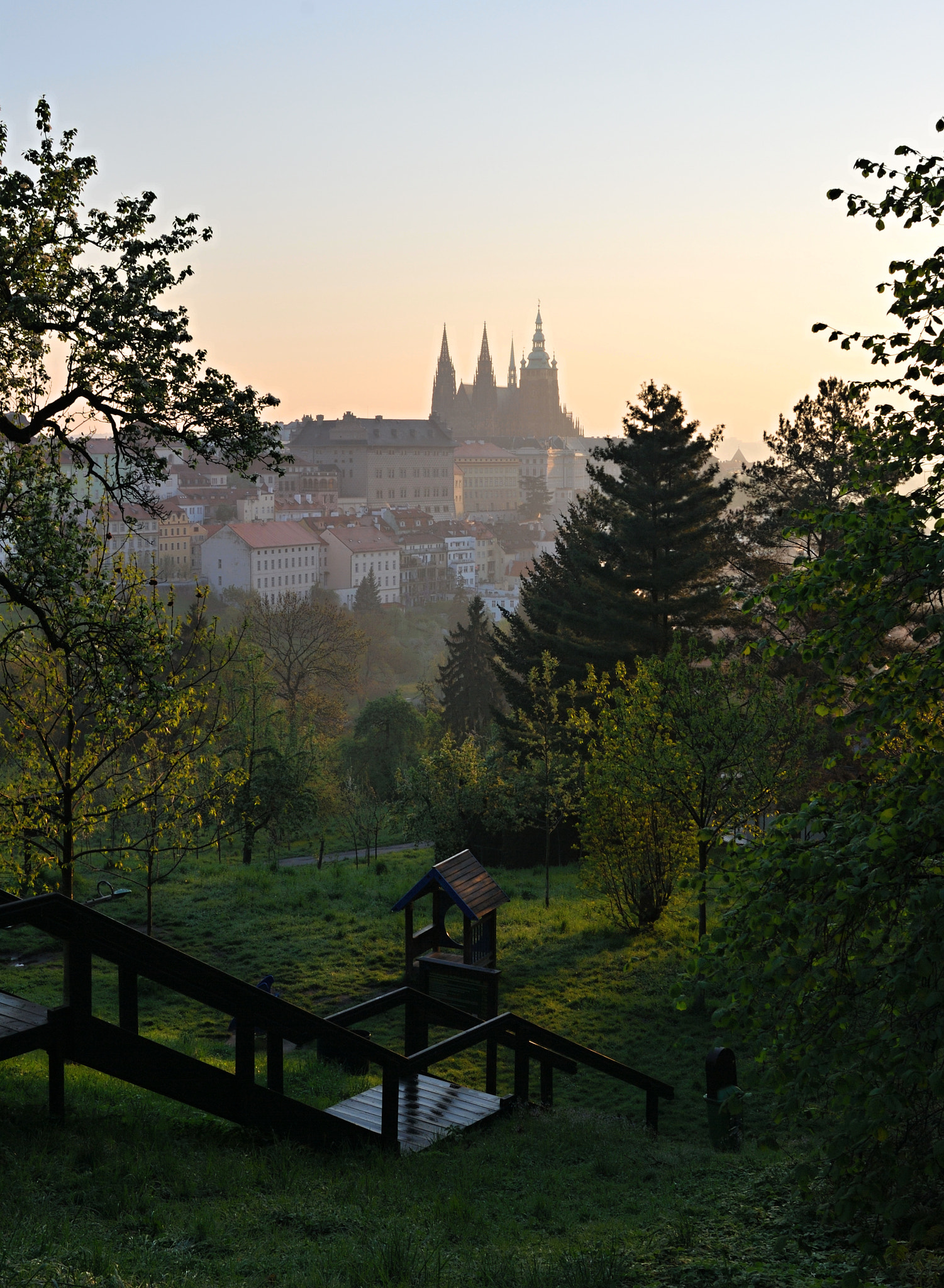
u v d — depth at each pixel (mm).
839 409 45062
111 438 16734
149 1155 9102
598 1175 11578
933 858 7727
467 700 83688
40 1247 6832
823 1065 7320
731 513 48188
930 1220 6809
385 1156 10883
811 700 24547
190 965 9953
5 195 14688
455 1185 10211
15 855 19375
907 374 9688
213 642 21203
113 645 16766
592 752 27984
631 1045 21094
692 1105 18188
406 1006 14844
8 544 16422
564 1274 7836
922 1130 6961
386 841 52594
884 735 8930
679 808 26203
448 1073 19375
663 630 44594
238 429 15742
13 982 21484
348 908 29703
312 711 77500
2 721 20328
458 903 21172
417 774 37906
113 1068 9602
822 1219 9414
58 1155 8688
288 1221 8422
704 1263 8305
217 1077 10141
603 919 29594
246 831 37969
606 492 46062
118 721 17750
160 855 32219
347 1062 17297
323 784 50562
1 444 16797
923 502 8578
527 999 23375
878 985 7234
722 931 8000
